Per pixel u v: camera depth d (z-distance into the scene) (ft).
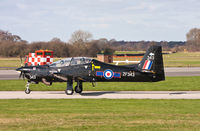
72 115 126.93
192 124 109.09
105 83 283.59
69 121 114.83
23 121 114.52
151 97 189.37
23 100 175.22
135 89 235.61
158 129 101.40
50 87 250.78
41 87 250.78
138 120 116.67
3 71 457.27
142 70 201.57
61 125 107.96
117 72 201.57
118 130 100.53
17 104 159.22
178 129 101.19
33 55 431.84
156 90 230.07
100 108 145.69
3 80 314.35
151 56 201.57
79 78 198.70
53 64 206.69
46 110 139.85
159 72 202.18
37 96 195.83
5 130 100.68
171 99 178.81
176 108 145.48
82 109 142.51
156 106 151.74
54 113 131.85
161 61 202.49
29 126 106.42
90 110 139.64
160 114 129.49
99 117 122.62
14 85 265.95
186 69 494.18
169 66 582.76
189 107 148.56
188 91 223.92
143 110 139.85
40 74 202.90
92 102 166.20
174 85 261.44
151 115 127.24
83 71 202.28
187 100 174.60
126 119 118.62
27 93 209.67
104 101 170.30
